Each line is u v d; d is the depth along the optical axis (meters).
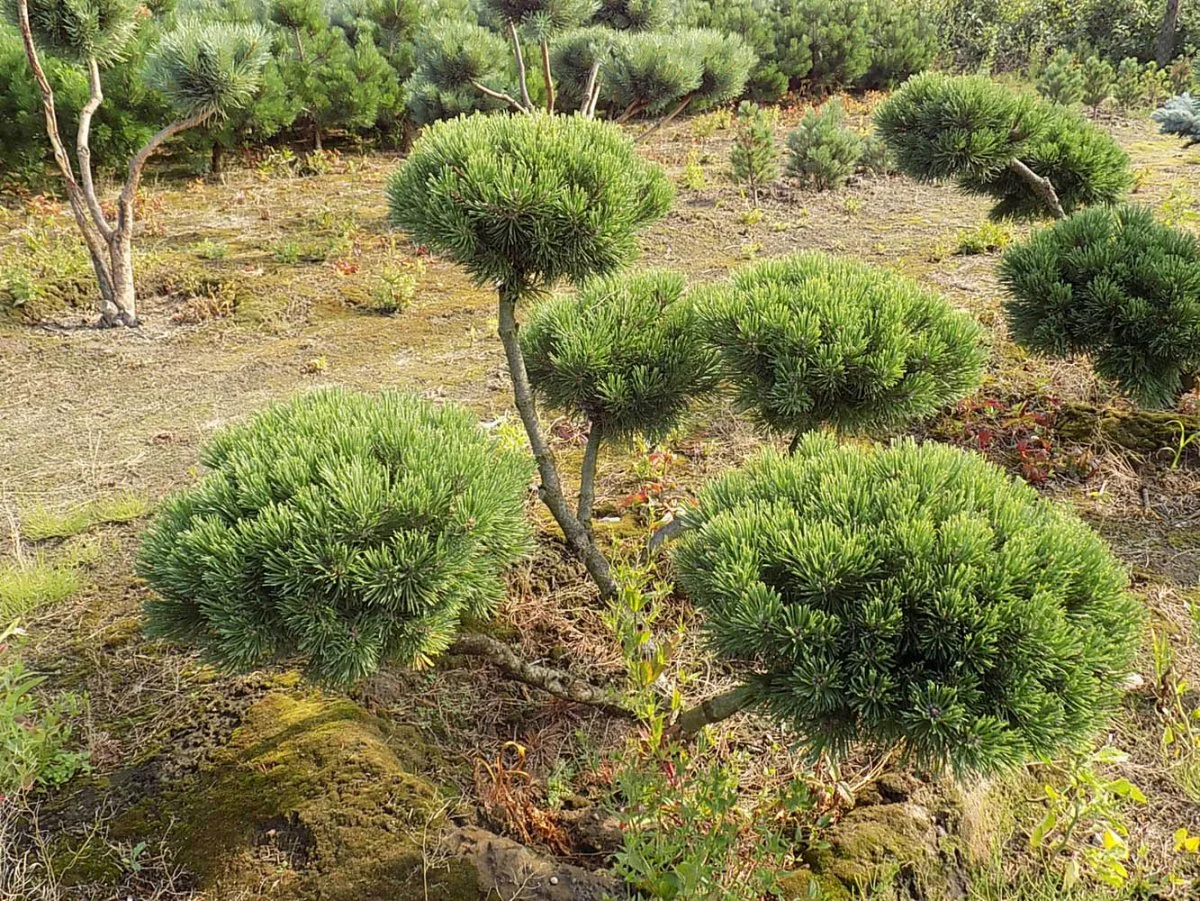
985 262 6.51
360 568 1.91
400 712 2.66
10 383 5.57
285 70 11.05
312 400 2.51
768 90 14.23
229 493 2.11
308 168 11.25
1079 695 1.73
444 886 2.06
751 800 2.31
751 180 8.89
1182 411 4.09
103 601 3.33
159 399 5.31
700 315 2.74
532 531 2.35
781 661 1.86
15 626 2.80
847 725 1.82
